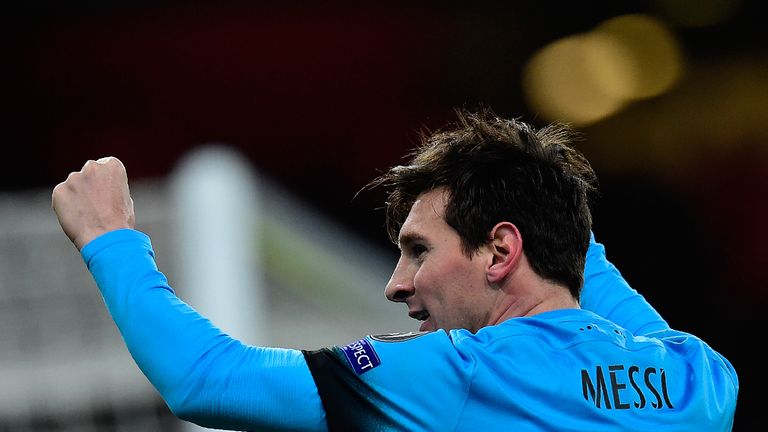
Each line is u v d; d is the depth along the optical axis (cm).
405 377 564
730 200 3512
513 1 3706
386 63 3781
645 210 3553
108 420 1370
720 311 3394
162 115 3706
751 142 3528
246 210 1323
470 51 3744
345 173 3756
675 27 3616
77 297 1369
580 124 3656
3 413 1335
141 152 3675
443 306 614
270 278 1359
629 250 3525
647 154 3603
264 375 558
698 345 655
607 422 582
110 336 1373
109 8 3638
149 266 580
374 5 3759
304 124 3772
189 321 568
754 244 3431
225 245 1285
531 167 615
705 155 3559
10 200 3459
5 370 1340
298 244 1384
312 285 1377
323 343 1359
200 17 3706
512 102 3738
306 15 3756
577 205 627
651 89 3638
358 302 1389
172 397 560
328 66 3781
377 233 3650
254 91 3756
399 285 621
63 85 3653
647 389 603
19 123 3641
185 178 1308
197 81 3722
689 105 3606
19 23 3588
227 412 559
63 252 1370
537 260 610
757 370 3266
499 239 605
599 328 608
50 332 1359
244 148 3753
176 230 1327
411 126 3753
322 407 562
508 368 573
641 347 617
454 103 3753
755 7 3538
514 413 569
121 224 589
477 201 603
